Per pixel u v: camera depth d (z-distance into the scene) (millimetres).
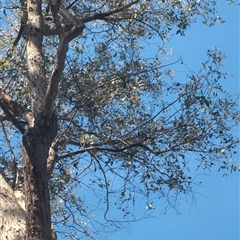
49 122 4012
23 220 3658
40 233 3547
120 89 6582
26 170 3836
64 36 4086
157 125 6367
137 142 6359
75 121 6496
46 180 3869
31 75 4910
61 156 5805
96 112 6359
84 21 6859
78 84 6152
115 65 6812
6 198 3812
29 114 4652
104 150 6102
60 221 6480
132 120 6566
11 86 6332
